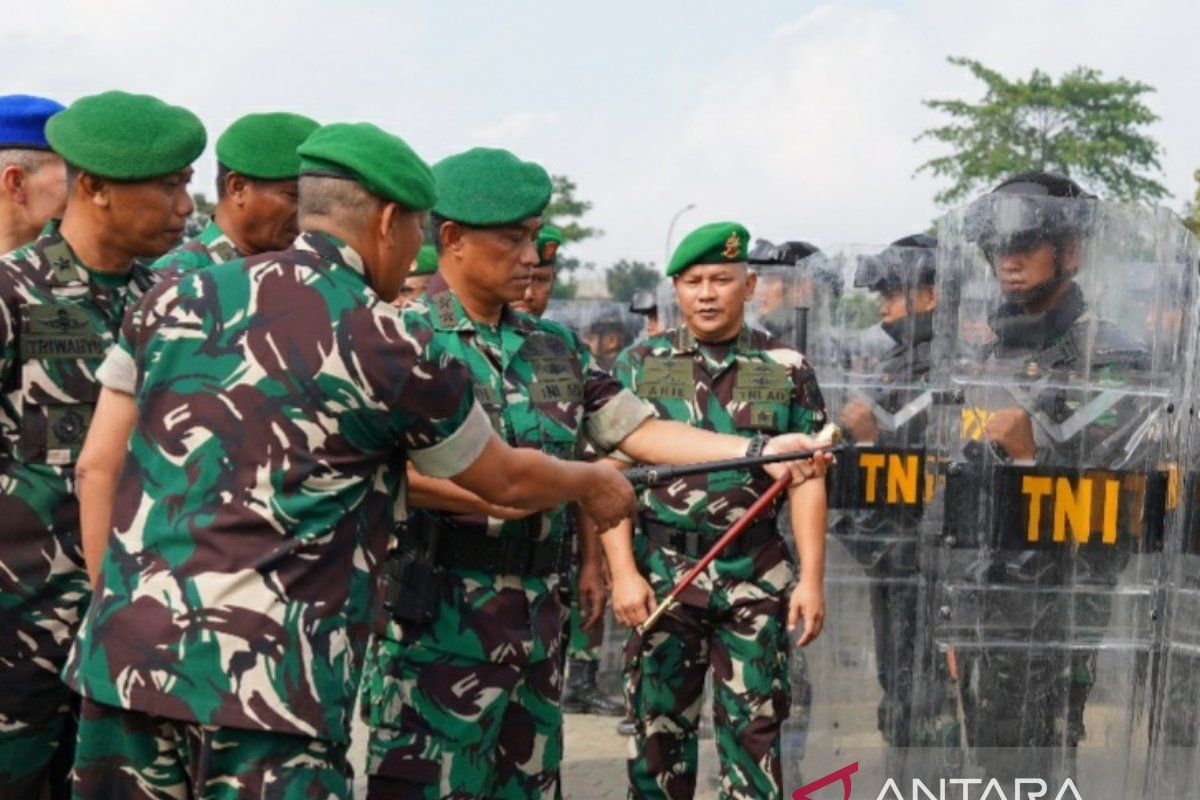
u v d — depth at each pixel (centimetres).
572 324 1183
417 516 361
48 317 355
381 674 364
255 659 262
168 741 275
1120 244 441
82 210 356
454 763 364
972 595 445
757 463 379
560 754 397
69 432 357
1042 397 443
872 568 534
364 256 286
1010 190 456
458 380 281
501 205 371
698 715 487
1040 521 444
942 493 446
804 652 534
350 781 277
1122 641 448
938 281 445
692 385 486
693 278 484
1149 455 447
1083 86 4094
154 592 266
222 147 392
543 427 380
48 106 392
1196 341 447
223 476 268
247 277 278
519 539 368
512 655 368
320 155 283
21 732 362
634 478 370
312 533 268
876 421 543
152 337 279
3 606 354
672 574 474
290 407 268
